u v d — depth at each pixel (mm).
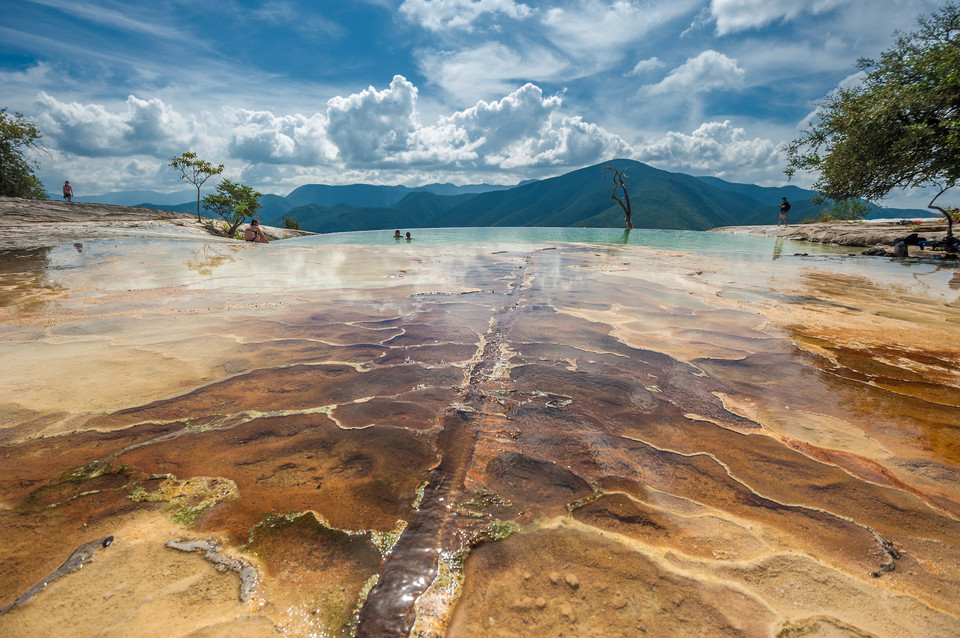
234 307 4742
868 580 1280
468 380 2775
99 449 1941
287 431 2125
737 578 1291
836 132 11617
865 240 13648
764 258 10328
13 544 1378
